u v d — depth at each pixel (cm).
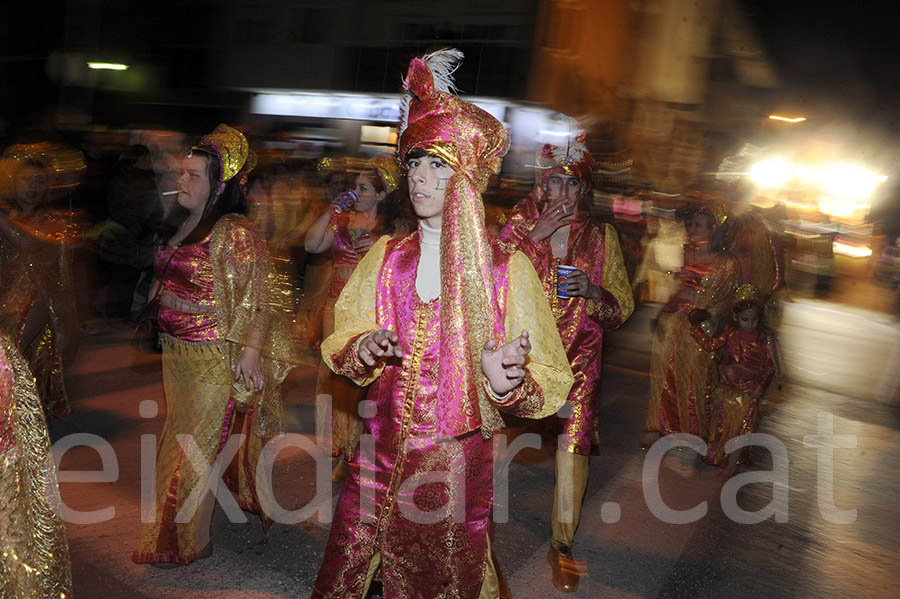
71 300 534
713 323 624
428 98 274
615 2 2083
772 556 469
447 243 264
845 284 2369
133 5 2127
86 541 389
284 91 2119
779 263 749
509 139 277
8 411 177
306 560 397
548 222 391
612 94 2123
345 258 573
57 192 713
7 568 176
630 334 1140
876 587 443
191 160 358
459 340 262
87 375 665
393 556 274
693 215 643
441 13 1905
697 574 433
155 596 349
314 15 2045
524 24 1853
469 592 275
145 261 836
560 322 398
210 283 358
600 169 1229
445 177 275
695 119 2488
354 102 2033
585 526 482
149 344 371
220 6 2111
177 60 2175
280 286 389
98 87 2136
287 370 401
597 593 399
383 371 278
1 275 489
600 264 411
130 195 827
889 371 952
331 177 648
